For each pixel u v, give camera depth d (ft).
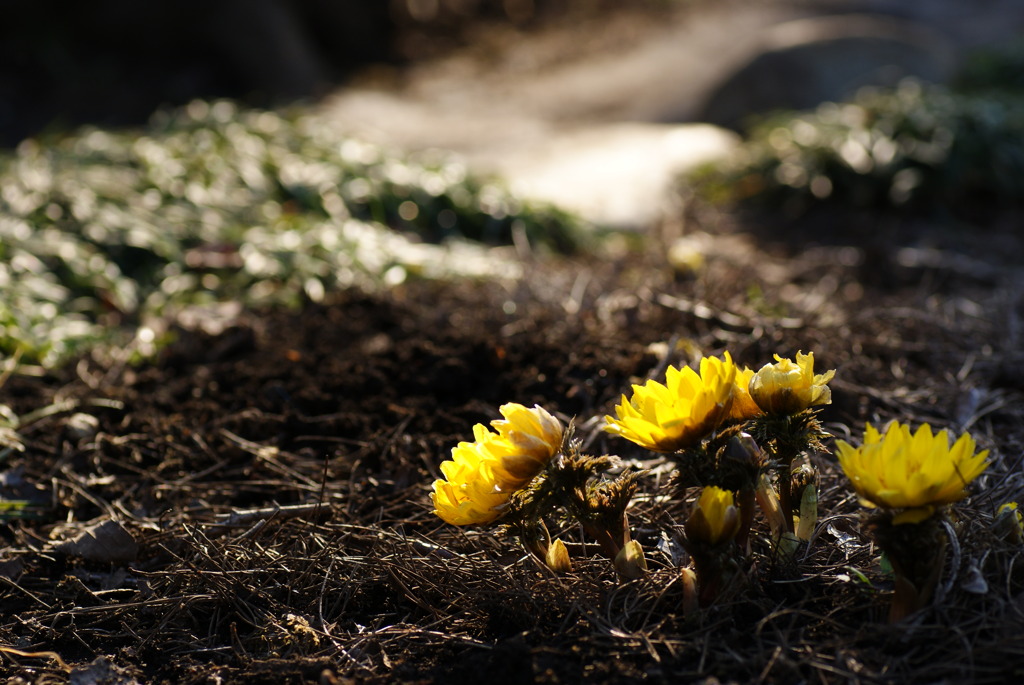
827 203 19.43
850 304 12.54
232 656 6.00
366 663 5.69
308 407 9.17
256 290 12.98
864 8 40.75
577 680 5.21
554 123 28.99
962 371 9.42
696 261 12.25
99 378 10.25
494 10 39.45
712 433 5.81
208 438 8.73
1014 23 38.78
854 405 8.53
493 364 9.62
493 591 6.05
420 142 26.43
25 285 12.05
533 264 13.73
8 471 8.29
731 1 41.98
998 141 19.49
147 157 16.43
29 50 27.58
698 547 5.19
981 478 6.93
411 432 8.59
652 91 30.58
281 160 17.21
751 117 26.68
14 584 6.74
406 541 6.65
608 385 9.05
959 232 17.69
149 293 13.14
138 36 28.76
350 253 13.87
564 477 5.48
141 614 6.48
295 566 6.72
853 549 6.13
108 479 8.16
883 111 20.71
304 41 32.14
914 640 5.23
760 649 5.22
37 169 15.38
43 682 5.74
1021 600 5.47
